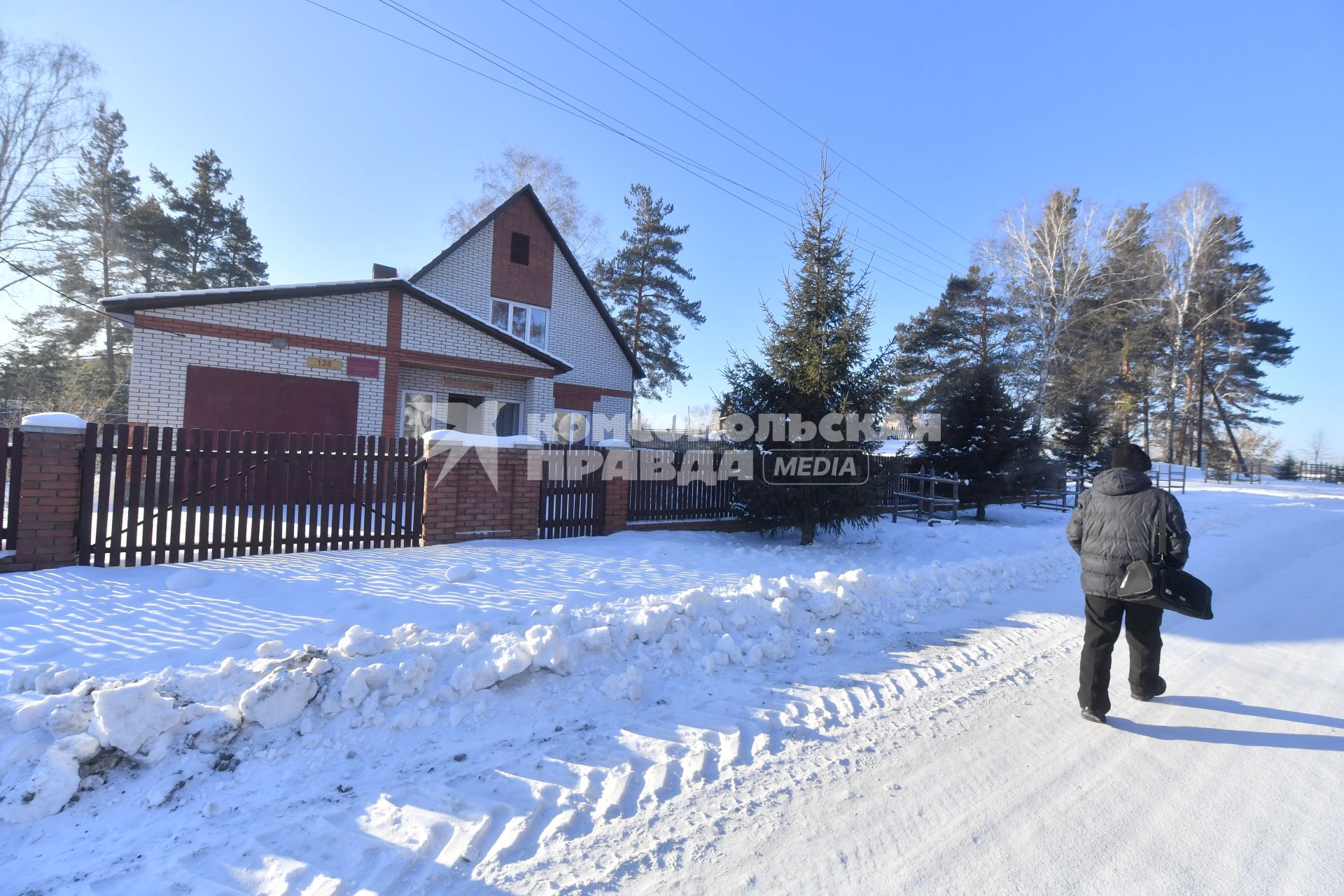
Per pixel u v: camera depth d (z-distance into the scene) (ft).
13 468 17.69
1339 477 150.20
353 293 39.45
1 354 87.92
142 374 33.45
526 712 12.19
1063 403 102.83
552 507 28.04
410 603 17.17
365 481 23.53
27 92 81.82
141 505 22.65
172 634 14.23
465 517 25.55
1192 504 60.18
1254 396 146.41
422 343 42.55
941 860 8.32
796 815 9.29
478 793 9.55
